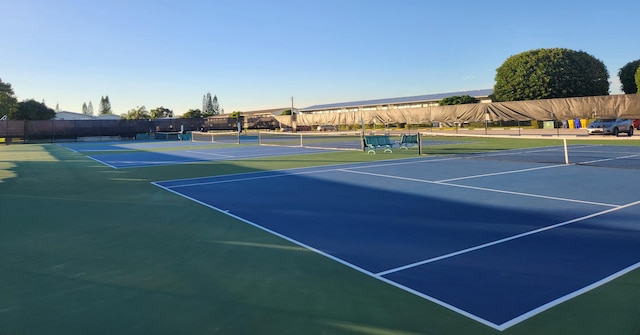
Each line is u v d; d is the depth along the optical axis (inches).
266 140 1535.4
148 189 429.1
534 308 143.3
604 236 228.7
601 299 149.3
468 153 780.6
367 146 861.2
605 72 2107.5
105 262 201.0
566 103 1080.8
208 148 1155.3
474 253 203.5
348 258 200.4
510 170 520.4
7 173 603.8
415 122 1369.3
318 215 293.9
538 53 2105.1
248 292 162.1
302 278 175.5
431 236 234.8
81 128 1929.1
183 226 269.1
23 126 1798.7
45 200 373.4
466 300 150.7
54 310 148.9
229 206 331.9
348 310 144.7
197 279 176.7
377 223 267.1
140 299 157.4
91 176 552.4
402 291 159.9
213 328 134.0
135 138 2058.3
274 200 353.7
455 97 2449.6
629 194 351.6
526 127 1729.8
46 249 223.8
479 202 327.3
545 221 263.3
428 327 131.6
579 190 374.0
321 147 1069.1
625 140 1047.6
